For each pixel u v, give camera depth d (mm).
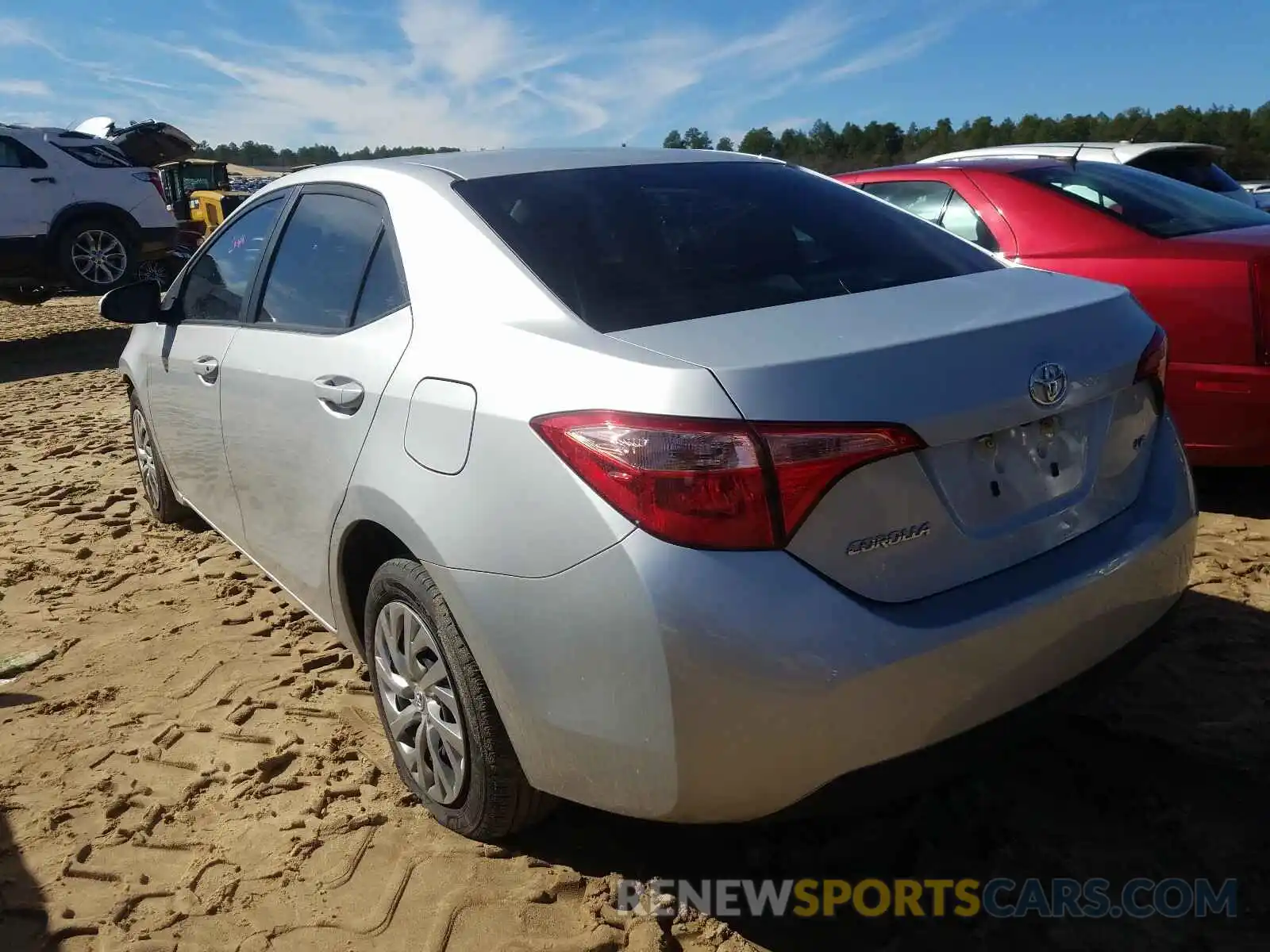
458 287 2416
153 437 4422
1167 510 2324
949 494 1959
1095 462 2217
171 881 2387
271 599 3973
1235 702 2846
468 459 2135
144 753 2902
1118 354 2225
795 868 2344
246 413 3135
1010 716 2023
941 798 2539
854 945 2119
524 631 2010
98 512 5125
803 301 2252
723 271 2396
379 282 2699
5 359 11062
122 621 3820
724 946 2123
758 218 2682
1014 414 2004
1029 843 2381
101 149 11914
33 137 11352
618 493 1864
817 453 1812
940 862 2346
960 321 2074
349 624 2785
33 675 3414
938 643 1868
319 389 2689
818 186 3037
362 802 2639
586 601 1898
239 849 2480
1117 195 4570
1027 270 2680
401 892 2301
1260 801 2449
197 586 4125
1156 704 2852
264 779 2764
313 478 2730
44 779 2812
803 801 1885
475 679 2197
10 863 2469
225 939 2195
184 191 21266
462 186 2639
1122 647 2227
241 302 3426
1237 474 4719
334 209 3051
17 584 4230
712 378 1843
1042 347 2080
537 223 2492
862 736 1845
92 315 14797
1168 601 2326
